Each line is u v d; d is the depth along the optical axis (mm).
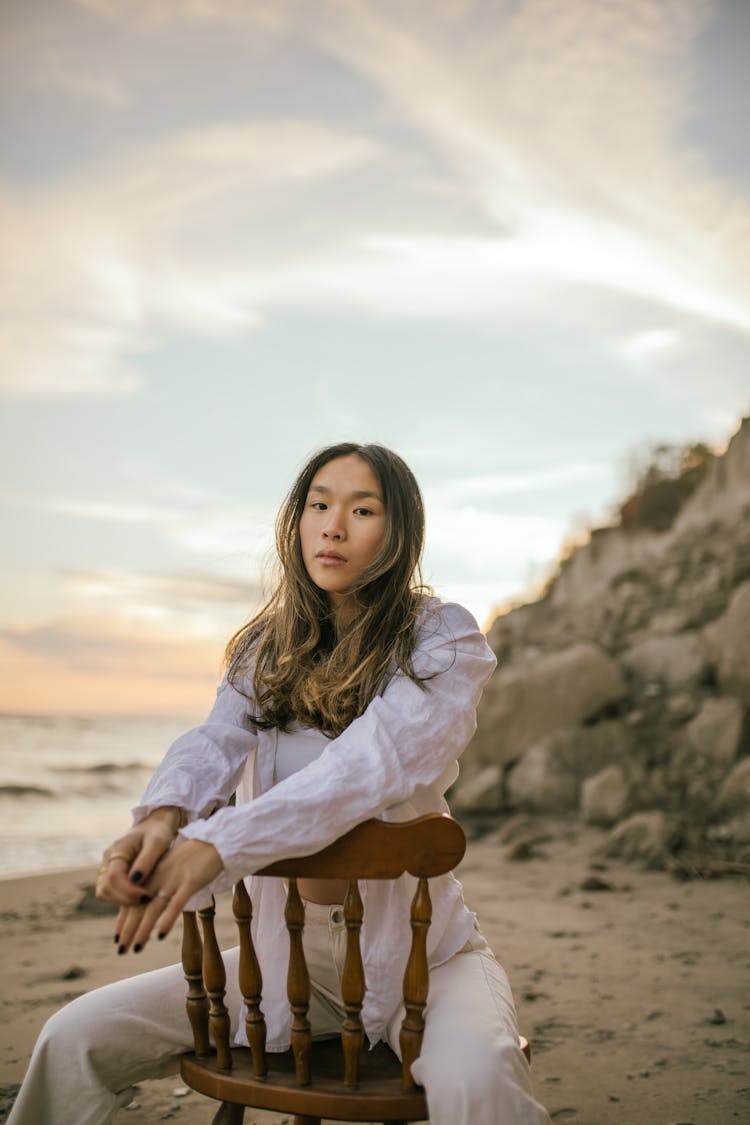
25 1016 3547
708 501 12844
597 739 8703
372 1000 1750
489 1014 1612
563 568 15750
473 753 9227
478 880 6277
